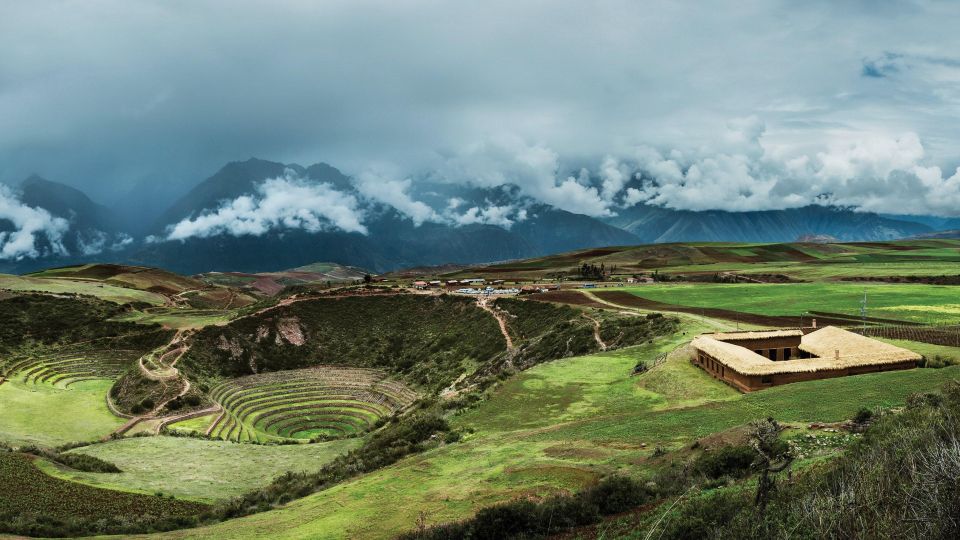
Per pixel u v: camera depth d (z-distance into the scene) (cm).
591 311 11031
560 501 2684
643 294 13125
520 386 5884
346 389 12262
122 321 14238
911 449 1809
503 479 3294
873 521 1447
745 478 2498
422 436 4975
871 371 4784
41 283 17388
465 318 14138
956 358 4941
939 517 1295
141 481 5300
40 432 8062
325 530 2928
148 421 9150
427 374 11944
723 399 4512
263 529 3088
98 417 9238
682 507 2259
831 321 8294
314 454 6469
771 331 6359
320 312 15650
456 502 3052
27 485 4725
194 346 12900
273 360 13588
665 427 3866
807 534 1538
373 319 15500
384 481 3666
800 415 3516
